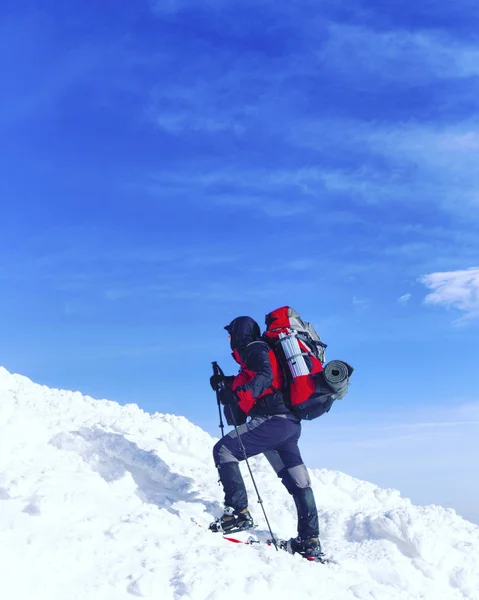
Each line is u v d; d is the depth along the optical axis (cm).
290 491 551
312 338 558
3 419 672
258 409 542
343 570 530
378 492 772
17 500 479
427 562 593
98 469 658
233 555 469
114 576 411
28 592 375
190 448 761
